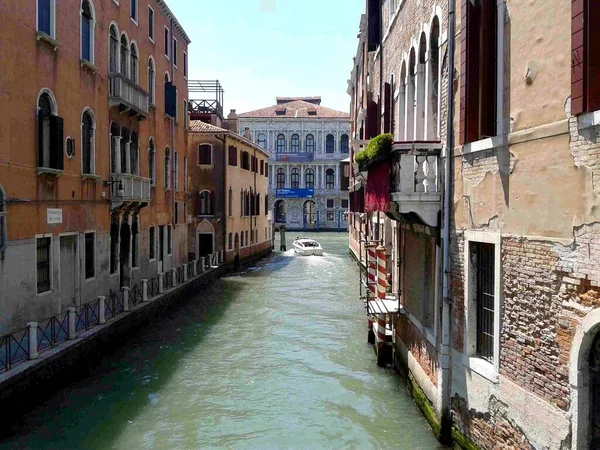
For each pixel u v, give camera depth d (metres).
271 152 66.44
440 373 7.83
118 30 16.31
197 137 29.50
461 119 7.12
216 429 8.95
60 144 12.34
